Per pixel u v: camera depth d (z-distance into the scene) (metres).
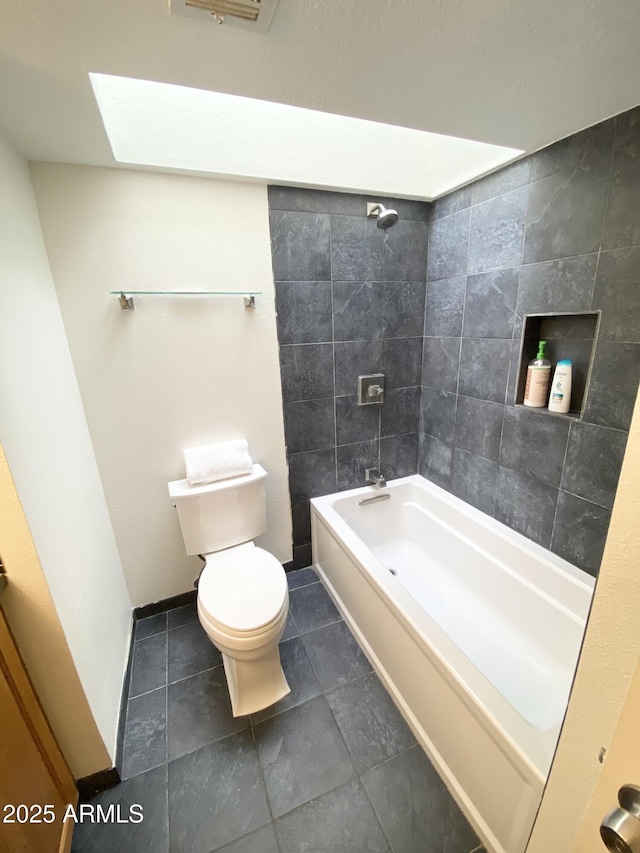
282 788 1.16
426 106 1.04
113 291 1.43
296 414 1.89
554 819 0.62
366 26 0.73
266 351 1.74
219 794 1.15
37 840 0.89
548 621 1.46
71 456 1.24
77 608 1.09
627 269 1.15
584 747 0.53
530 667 1.43
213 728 1.33
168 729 1.33
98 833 1.07
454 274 1.81
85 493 1.33
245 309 1.65
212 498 1.62
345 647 1.65
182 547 1.84
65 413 1.25
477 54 0.83
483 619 1.67
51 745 1.00
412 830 1.05
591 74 0.91
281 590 1.38
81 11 0.65
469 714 0.99
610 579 0.45
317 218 1.67
